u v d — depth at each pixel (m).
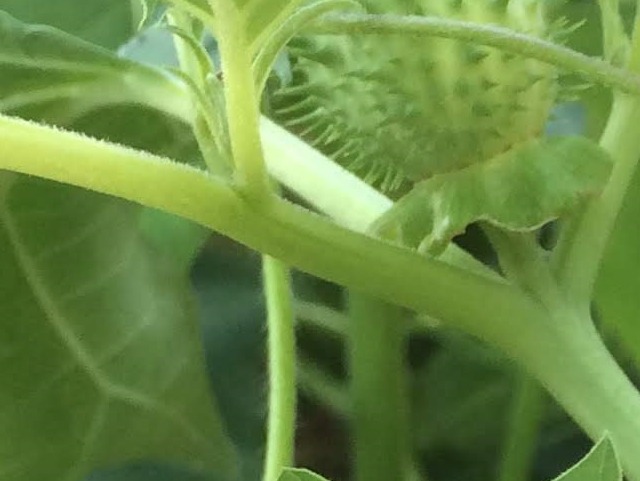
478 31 0.12
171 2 0.12
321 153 0.16
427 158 0.14
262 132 0.16
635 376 0.23
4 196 0.18
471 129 0.14
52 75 0.16
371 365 0.21
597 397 0.13
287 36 0.12
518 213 0.13
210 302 0.26
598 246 0.14
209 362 0.25
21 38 0.16
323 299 0.26
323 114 0.15
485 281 0.13
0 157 0.12
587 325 0.13
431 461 0.26
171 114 0.17
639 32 0.14
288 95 0.16
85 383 0.19
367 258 0.13
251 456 0.24
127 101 0.17
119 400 0.20
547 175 0.13
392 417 0.21
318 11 0.12
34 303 0.19
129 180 0.13
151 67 0.17
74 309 0.19
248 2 0.11
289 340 0.17
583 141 0.14
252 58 0.12
